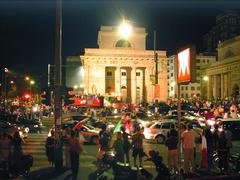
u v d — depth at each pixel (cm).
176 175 1374
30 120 3806
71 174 1605
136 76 10856
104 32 10706
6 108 5350
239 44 9812
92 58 10206
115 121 4069
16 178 1557
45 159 2042
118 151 1661
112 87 10669
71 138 1529
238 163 1537
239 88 9244
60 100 1697
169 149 1573
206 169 1661
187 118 3538
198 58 14250
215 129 1844
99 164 1533
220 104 5503
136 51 10394
